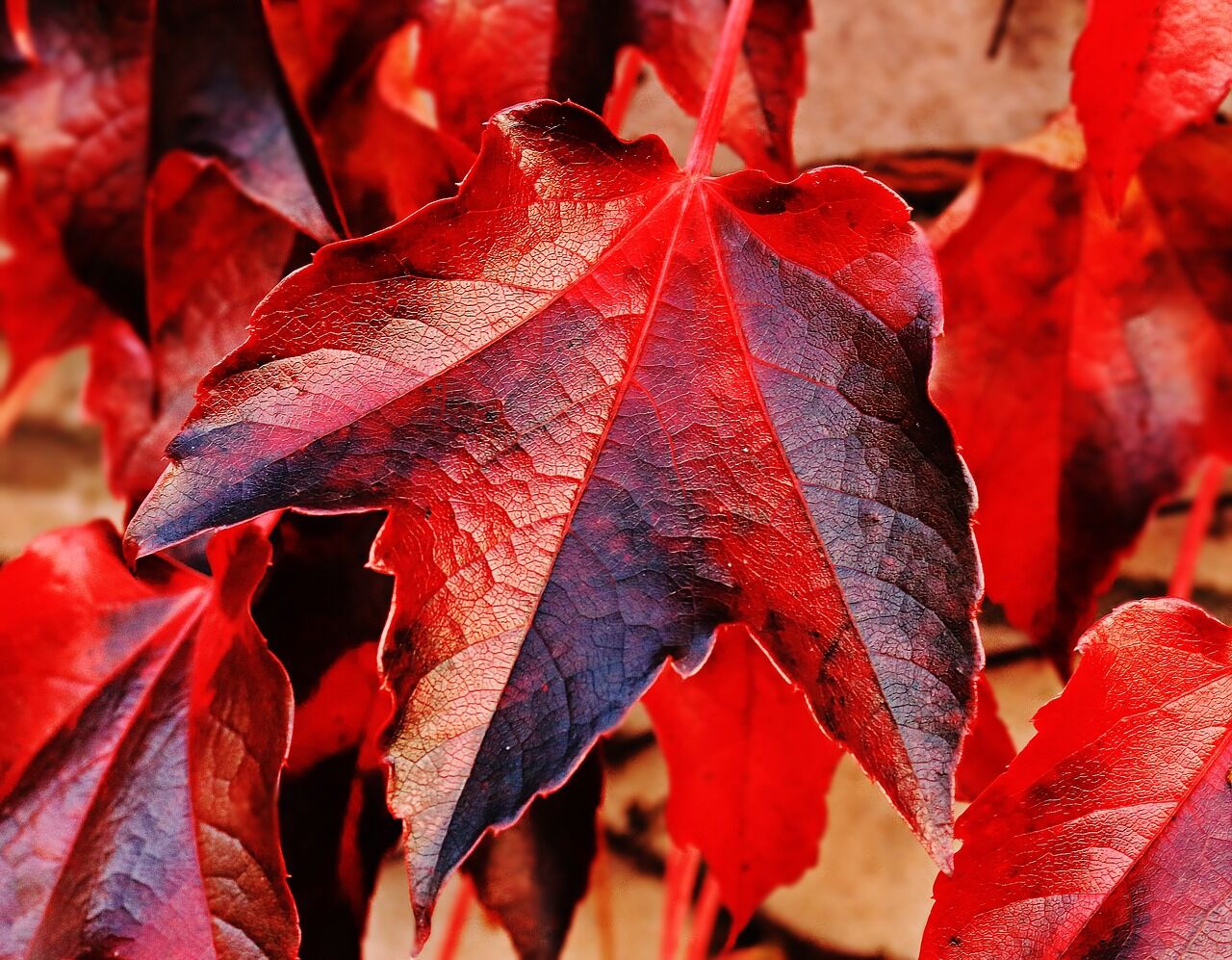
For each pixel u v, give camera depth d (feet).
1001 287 1.67
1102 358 1.68
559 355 1.42
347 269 1.40
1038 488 1.68
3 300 1.92
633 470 1.42
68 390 3.90
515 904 1.64
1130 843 1.44
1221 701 1.44
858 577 1.40
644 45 1.59
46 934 1.48
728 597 1.41
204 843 1.47
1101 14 1.50
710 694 1.65
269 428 1.39
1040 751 1.44
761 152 1.60
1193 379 1.67
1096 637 1.45
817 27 2.34
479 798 1.38
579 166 1.43
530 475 1.42
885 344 1.41
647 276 1.44
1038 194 1.66
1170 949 1.42
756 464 1.42
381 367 1.41
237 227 1.58
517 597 1.40
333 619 1.55
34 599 1.52
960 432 1.67
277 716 1.44
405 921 3.03
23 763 1.50
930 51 2.31
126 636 1.52
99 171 1.61
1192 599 2.62
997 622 2.51
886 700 1.39
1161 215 1.65
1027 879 1.44
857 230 1.42
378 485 1.40
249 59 1.55
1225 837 1.43
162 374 1.60
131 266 1.62
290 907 1.45
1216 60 1.48
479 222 1.41
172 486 1.38
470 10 1.57
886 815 2.84
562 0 1.58
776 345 1.43
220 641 1.49
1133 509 1.68
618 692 1.40
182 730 1.49
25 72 1.60
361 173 1.59
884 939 2.75
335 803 1.56
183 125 1.56
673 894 2.07
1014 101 2.27
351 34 1.58
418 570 1.40
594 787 1.64
